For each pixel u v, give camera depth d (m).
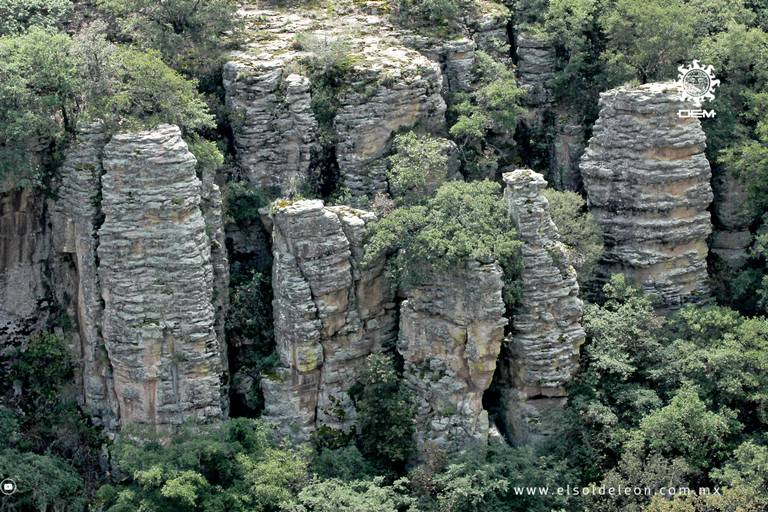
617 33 128.50
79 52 113.44
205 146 114.88
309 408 114.94
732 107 127.56
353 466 112.06
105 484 111.69
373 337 116.00
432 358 113.31
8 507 107.81
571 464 113.00
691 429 110.69
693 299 122.56
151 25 124.62
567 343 114.06
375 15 134.25
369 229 113.38
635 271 122.06
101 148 111.50
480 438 112.88
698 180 120.25
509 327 114.06
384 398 114.12
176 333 110.38
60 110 115.19
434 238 110.38
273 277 114.94
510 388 116.44
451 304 111.44
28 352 116.81
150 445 109.50
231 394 117.12
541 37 131.50
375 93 120.88
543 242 112.56
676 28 125.94
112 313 110.75
